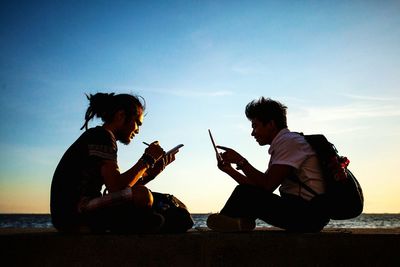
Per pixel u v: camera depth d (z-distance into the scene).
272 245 2.45
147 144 2.87
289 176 2.90
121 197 2.47
